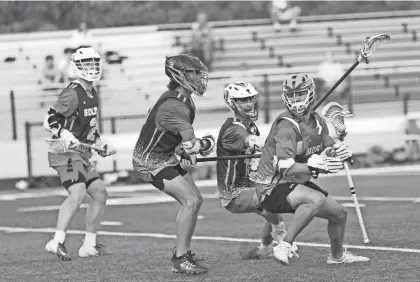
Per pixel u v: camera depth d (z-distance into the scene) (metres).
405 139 47.78
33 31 72.62
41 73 60.00
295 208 16.56
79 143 20.45
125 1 76.00
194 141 17.06
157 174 17.41
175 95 17.30
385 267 17.02
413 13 70.81
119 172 44.59
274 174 16.62
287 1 69.56
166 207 31.94
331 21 69.38
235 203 18.97
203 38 60.75
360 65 59.47
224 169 18.94
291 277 16.36
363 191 33.75
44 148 45.25
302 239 21.69
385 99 57.94
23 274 18.28
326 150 16.28
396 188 34.28
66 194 39.56
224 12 78.38
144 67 62.72
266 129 46.81
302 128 16.41
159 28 66.62
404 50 67.06
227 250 20.75
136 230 25.89
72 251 22.05
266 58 64.69
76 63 20.84
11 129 50.16
